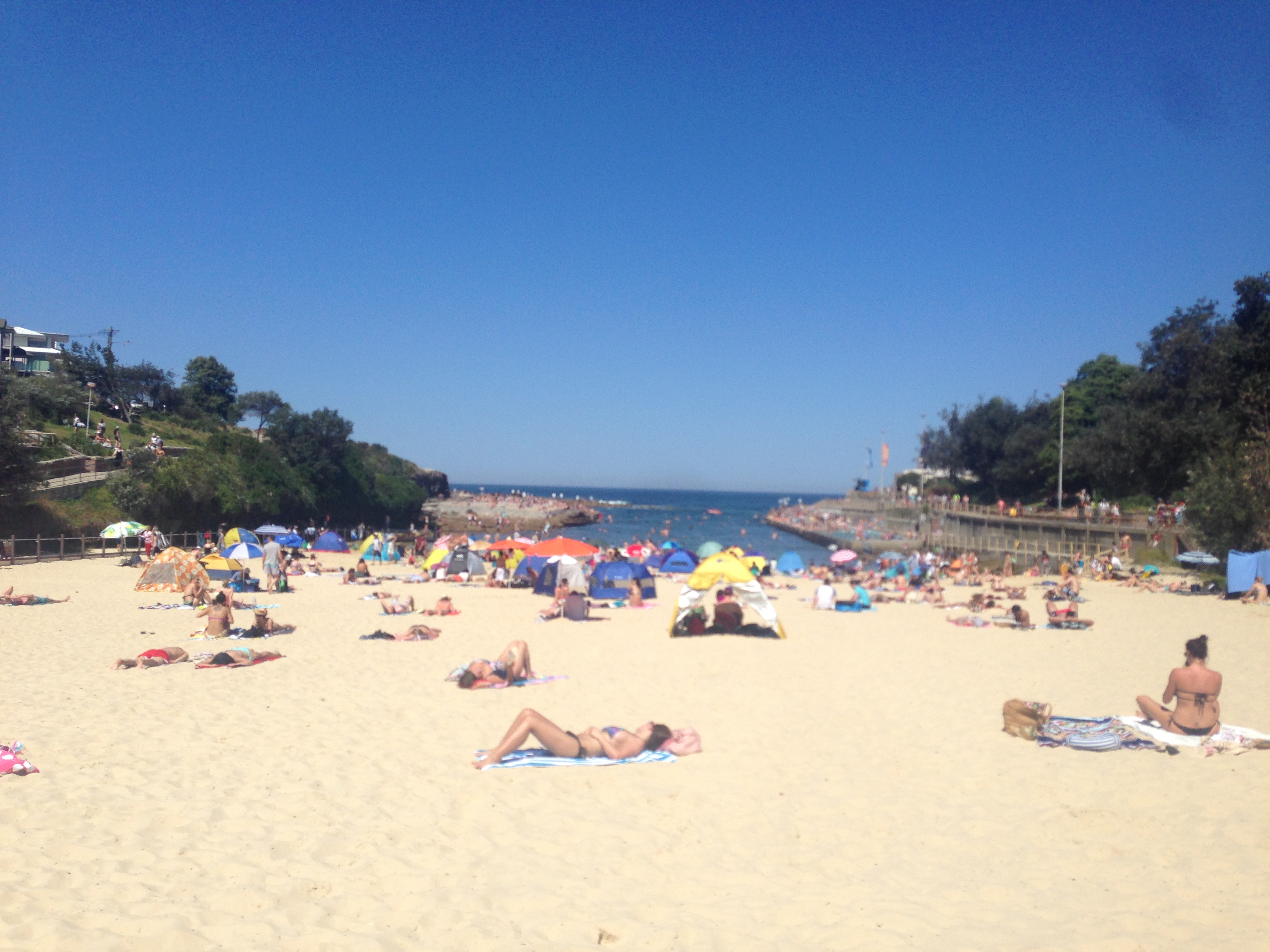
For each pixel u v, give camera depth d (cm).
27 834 550
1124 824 602
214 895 473
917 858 559
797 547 6825
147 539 3072
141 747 781
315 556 3897
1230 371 4275
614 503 19425
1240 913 456
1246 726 919
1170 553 3416
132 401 6675
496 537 6694
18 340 7600
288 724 888
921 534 6356
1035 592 2872
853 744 852
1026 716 880
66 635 1494
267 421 8012
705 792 697
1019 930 448
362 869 522
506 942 432
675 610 1739
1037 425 7106
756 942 438
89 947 404
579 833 600
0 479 3153
